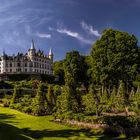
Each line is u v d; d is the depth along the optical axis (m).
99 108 59.31
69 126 50.31
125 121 45.84
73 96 57.34
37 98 63.72
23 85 127.94
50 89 66.88
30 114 63.25
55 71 195.12
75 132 45.88
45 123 52.78
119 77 109.88
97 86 115.56
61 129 47.94
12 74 191.75
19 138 37.34
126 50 110.31
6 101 82.69
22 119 56.88
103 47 112.94
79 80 135.38
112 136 43.19
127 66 109.31
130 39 111.69
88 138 42.28
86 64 138.00
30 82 134.88
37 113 62.00
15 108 71.25
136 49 112.19
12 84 134.00
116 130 44.22
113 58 109.56
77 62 136.25
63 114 55.09
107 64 112.12
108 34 113.25
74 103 57.28
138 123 44.72
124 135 42.81
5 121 54.44
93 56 114.94
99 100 72.50
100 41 113.81
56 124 51.97
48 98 65.25
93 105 60.66
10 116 60.47
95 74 114.19
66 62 138.12
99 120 48.81
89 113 57.16
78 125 49.53
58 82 188.50
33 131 46.16
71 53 137.75
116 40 111.31
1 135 36.62
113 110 63.00
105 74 109.88
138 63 111.62
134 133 42.72
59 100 59.94
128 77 109.19
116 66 109.25
